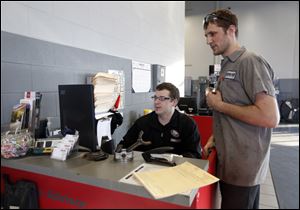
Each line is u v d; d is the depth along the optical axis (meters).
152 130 1.67
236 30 1.19
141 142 1.18
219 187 1.27
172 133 1.64
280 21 6.99
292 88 7.06
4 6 1.16
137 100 2.55
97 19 1.86
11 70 1.19
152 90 2.92
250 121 1.06
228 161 1.18
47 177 0.92
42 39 1.37
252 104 1.12
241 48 1.20
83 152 1.07
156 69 2.93
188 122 1.64
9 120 1.18
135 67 2.49
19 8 1.23
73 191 0.88
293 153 4.01
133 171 0.86
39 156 1.03
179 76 3.93
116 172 0.85
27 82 1.28
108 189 0.80
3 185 1.00
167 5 3.32
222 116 1.22
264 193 2.53
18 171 0.98
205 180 0.80
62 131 1.13
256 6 7.14
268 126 1.05
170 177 0.81
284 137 5.18
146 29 2.72
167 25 3.36
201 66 7.55
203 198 0.87
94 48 1.84
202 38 7.50
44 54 1.38
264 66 1.10
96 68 1.84
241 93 1.15
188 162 0.96
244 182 1.17
